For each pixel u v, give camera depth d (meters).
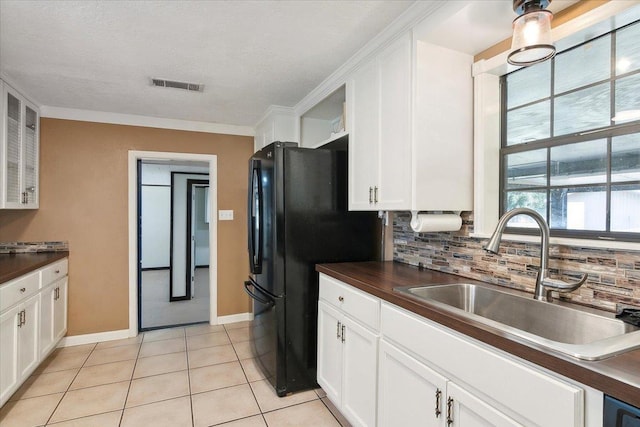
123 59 2.16
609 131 1.35
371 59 2.05
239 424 2.02
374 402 1.64
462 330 1.13
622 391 0.72
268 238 2.42
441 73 1.76
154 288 5.65
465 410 1.13
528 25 1.21
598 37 1.40
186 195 4.99
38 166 3.08
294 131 3.21
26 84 2.58
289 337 2.34
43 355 2.61
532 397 0.91
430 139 1.74
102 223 3.32
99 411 2.15
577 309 1.30
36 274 2.49
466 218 1.92
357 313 1.80
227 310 3.86
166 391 2.39
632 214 1.29
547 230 1.40
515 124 1.76
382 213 2.43
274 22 1.75
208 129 3.72
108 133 3.34
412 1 1.59
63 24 1.75
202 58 2.16
